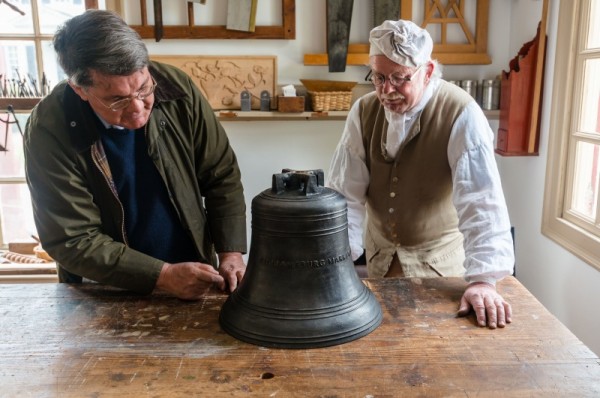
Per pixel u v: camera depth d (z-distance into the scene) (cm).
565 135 234
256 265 122
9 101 291
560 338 119
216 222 161
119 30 117
